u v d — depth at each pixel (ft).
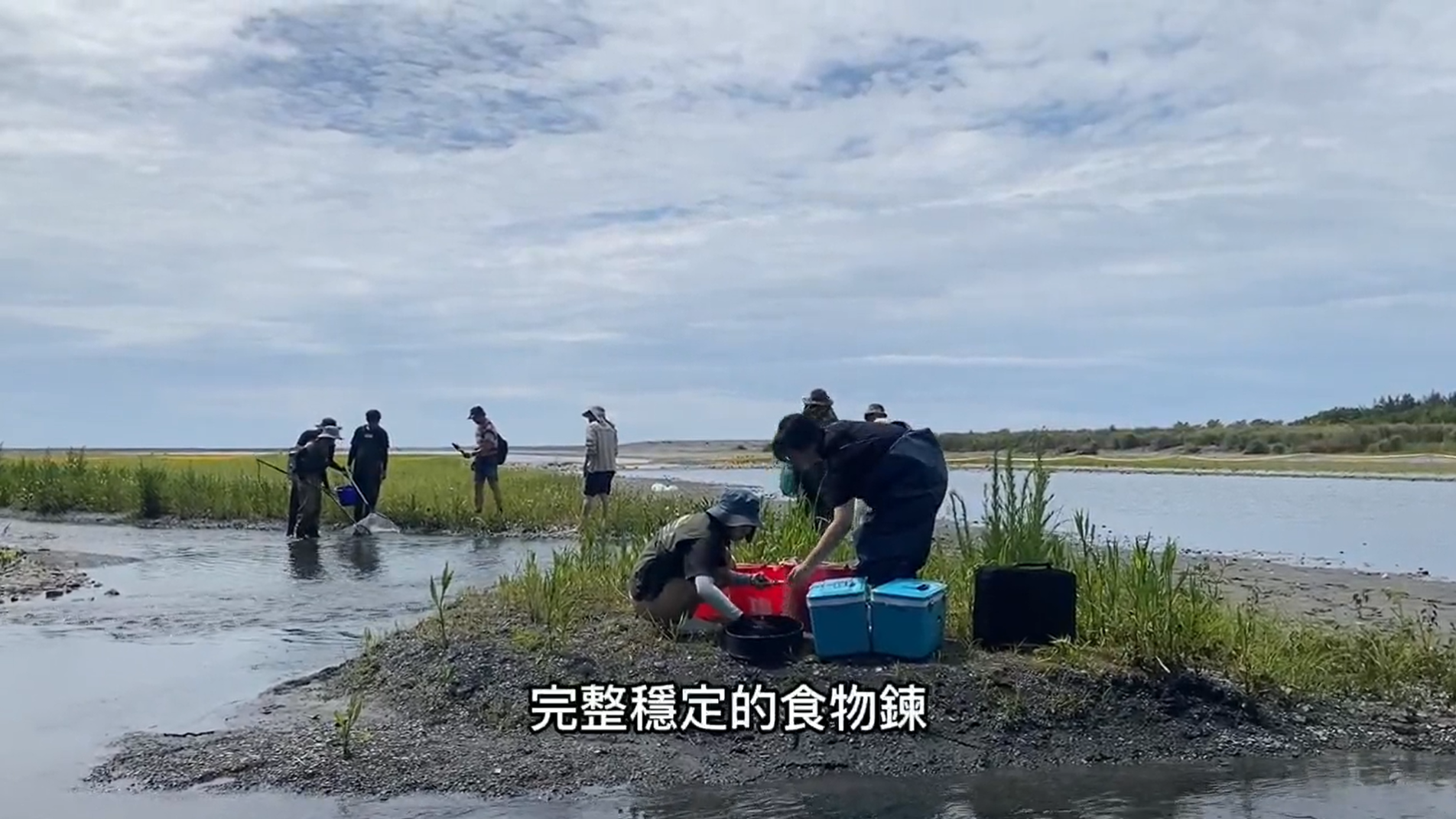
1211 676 28.09
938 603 28.07
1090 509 97.55
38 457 120.57
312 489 67.82
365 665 31.09
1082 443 246.27
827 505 30.94
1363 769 24.56
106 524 77.00
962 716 25.84
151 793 22.84
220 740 25.77
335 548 62.28
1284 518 87.20
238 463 120.37
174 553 59.98
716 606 28.53
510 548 62.03
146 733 26.55
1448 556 61.82
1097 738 25.63
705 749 25.12
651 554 30.37
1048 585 28.35
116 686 30.91
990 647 28.50
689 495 84.43
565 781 23.43
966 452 213.25
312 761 24.35
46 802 22.38
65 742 26.05
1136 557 32.32
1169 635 27.94
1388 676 30.12
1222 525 81.41
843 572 29.84
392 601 44.11
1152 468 183.83
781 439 28.96
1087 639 28.78
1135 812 21.95
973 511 77.46
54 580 49.06
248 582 49.26
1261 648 29.68
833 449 29.17
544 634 30.40
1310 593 47.16
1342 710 28.35
